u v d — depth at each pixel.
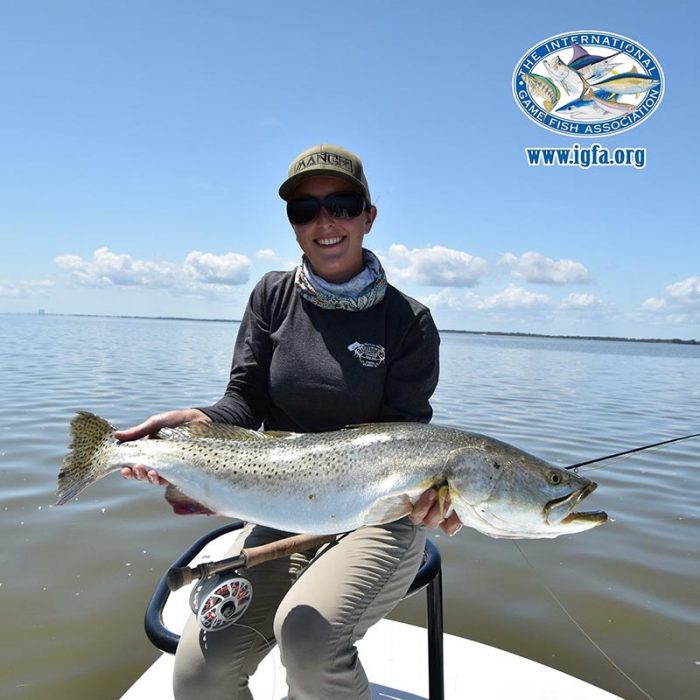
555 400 15.52
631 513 6.55
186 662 2.31
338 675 2.20
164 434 2.99
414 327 3.01
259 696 2.91
